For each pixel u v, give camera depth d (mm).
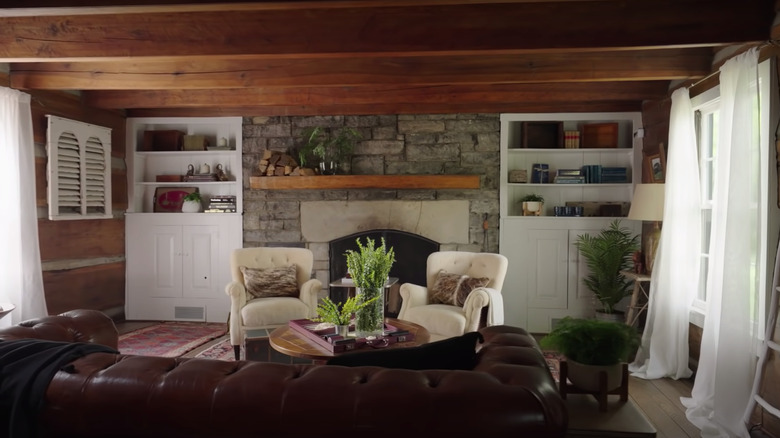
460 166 5676
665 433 3061
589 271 5566
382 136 5730
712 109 4039
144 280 5969
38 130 4648
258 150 5844
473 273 4711
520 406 1395
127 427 1521
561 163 5852
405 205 5715
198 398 1483
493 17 3166
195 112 5879
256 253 5023
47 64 4258
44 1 2598
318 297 5770
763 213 3012
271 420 1440
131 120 5938
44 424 1570
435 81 4070
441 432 1383
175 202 6125
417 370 1661
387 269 3230
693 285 4055
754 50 3025
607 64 3963
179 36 3271
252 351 4020
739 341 3016
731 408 3018
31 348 1751
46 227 4781
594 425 1603
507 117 5613
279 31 3234
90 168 5141
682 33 3080
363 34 3203
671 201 4102
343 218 5762
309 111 5699
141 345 4875
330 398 1436
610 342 1718
